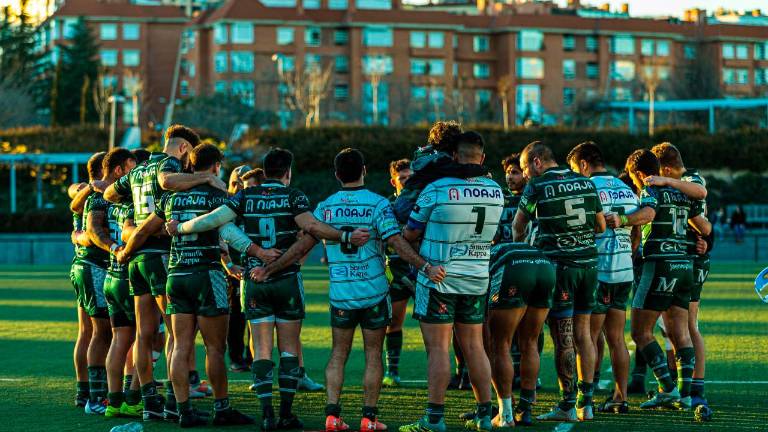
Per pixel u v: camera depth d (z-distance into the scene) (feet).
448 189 25.00
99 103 266.98
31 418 27.99
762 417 27.68
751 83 340.80
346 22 303.27
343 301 25.77
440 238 25.05
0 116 230.68
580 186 26.81
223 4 313.53
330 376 26.00
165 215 26.43
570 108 289.53
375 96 273.33
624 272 28.35
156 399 27.86
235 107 240.53
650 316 28.81
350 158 25.93
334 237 25.62
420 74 308.19
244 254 26.61
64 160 145.59
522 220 27.50
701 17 366.84
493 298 26.27
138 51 315.99
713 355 39.63
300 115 264.11
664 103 190.39
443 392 25.32
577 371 27.71
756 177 169.48
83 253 29.04
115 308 27.99
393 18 305.53
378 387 25.82
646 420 27.40
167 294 26.61
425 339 25.50
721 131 178.60
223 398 27.04
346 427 25.90
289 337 26.48
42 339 46.01
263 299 26.27
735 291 71.36
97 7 315.78
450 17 310.86
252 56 298.76
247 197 26.40
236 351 36.88
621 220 27.55
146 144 177.47
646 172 29.04
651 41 329.93
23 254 120.37
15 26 289.74
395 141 163.84
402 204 25.82
